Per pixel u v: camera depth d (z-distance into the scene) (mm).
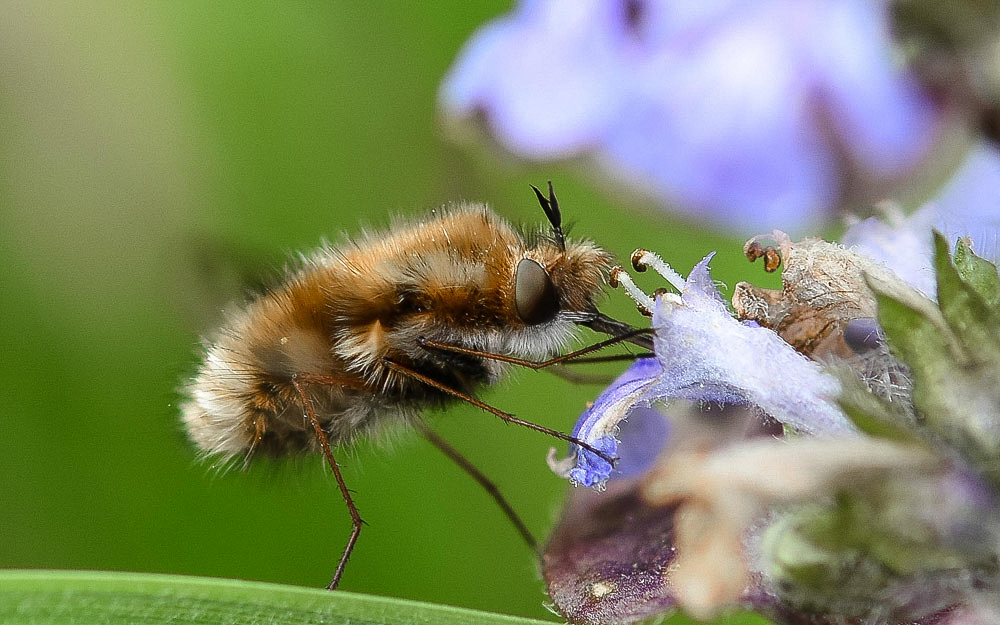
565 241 74
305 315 75
